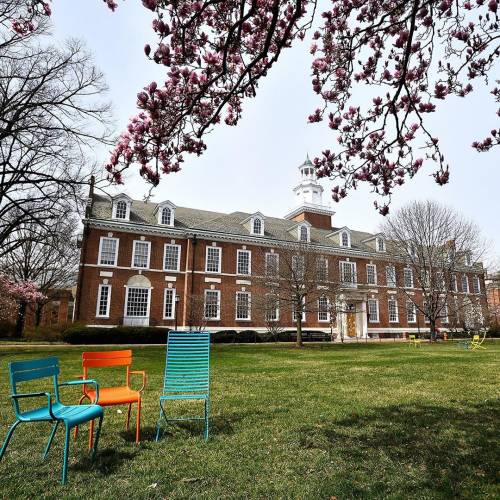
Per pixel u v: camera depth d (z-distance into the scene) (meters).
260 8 4.80
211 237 31.22
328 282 24.50
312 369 12.64
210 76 4.80
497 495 3.63
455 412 6.67
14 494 3.67
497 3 4.35
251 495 3.67
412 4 4.69
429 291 30.05
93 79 17.73
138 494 3.68
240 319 31.03
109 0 4.46
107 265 27.41
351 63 5.38
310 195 45.88
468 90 5.21
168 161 5.13
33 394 4.25
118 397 5.38
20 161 17.95
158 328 25.59
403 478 4.03
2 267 27.41
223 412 6.78
